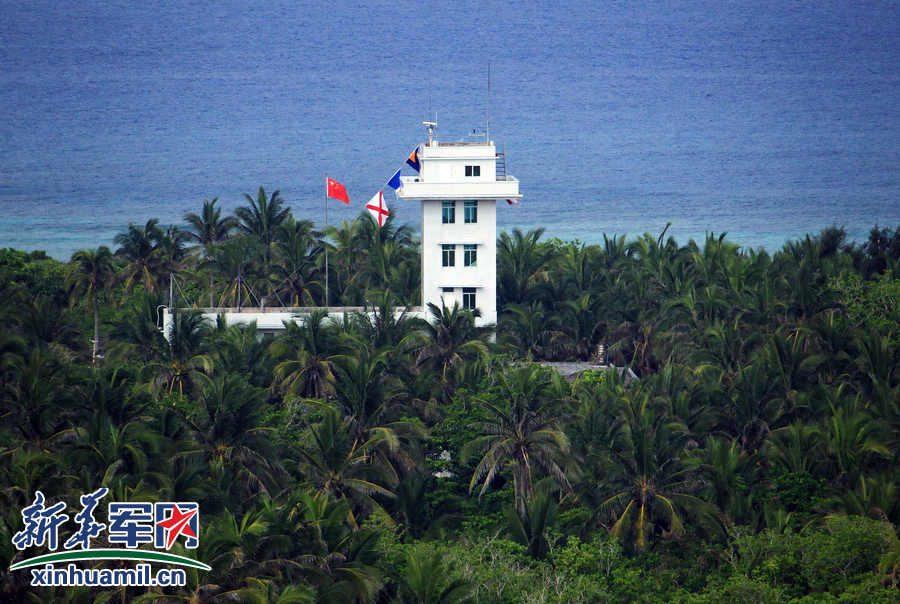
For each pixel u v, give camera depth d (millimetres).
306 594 183625
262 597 182500
